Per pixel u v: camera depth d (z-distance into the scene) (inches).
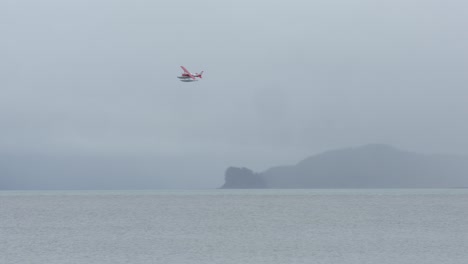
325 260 2822.3
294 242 3420.3
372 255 2952.8
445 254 2970.0
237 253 3031.5
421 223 4456.2
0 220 4997.5
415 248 3166.8
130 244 3373.5
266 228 4178.2
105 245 3344.0
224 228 4197.8
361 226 4279.0
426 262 2753.4
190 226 4350.4
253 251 3093.0
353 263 2743.6
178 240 3533.5
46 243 3454.7
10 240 3599.9
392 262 2760.8
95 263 2780.5
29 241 3548.2
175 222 4660.4
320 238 3597.4
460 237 3617.1
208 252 3068.4
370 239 3538.4
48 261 2842.0
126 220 4881.9
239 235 3772.1
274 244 3341.5
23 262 2817.4
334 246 3253.0
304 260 2822.3
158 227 4298.7
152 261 2824.8
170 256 2955.2
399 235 3732.8
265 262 2778.1
